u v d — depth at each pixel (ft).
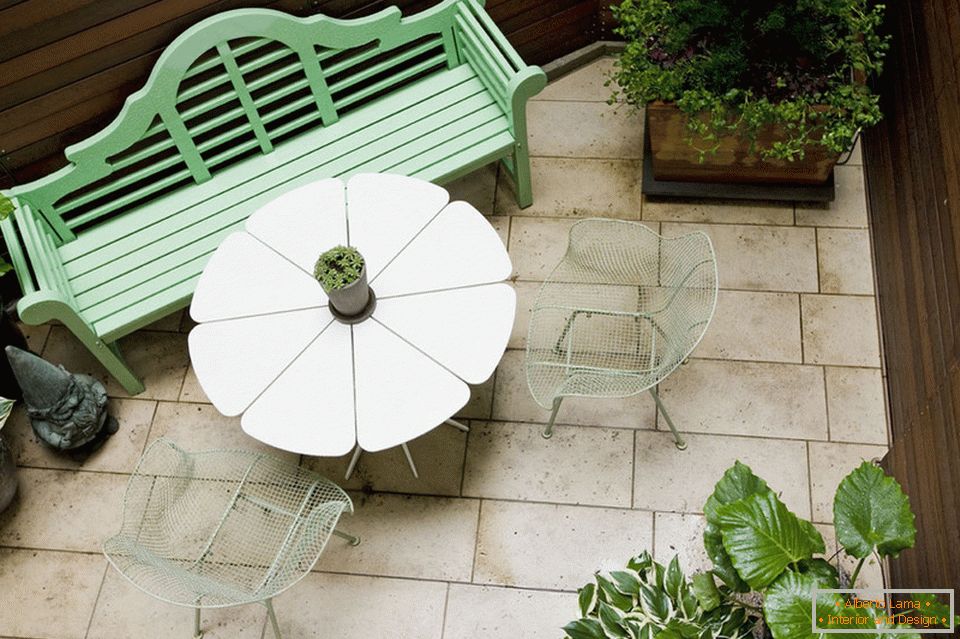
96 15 10.20
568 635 9.78
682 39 11.34
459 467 11.78
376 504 11.62
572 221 13.47
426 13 11.90
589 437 11.84
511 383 12.29
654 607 9.89
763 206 13.28
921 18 11.30
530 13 13.56
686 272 10.53
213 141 11.84
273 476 11.25
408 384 9.91
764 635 10.19
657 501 11.37
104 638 11.05
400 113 12.54
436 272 10.54
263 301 10.57
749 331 12.38
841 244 12.89
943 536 9.14
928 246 10.64
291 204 11.18
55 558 11.57
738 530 8.68
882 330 12.12
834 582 8.82
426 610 10.95
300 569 9.44
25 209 11.09
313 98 12.14
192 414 12.43
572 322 11.44
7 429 12.47
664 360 10.34
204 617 11.10
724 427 11.75
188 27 10.90
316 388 10.00
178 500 10.52
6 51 10.01
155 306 11.32
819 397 11.85
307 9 11.50
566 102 14.55
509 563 11.14
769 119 11.43
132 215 12.05
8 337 12.02
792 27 10.96
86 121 11.26
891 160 12.20
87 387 11.62
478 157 12.07
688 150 12.55
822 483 11.32
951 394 9.21
